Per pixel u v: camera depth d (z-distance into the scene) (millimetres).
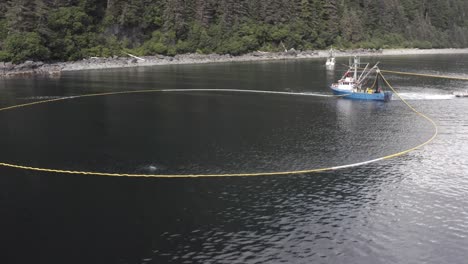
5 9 165375
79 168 58281
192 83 130625
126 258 38344
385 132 77312
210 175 56312
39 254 38656
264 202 48844
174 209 46875
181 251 39500
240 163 60719
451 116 89812
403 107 98812
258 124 82125
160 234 42031
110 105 97125
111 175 56000
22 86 119875
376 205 48438
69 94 109250
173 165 59688
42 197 49344
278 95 112750
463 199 50125
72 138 71688
